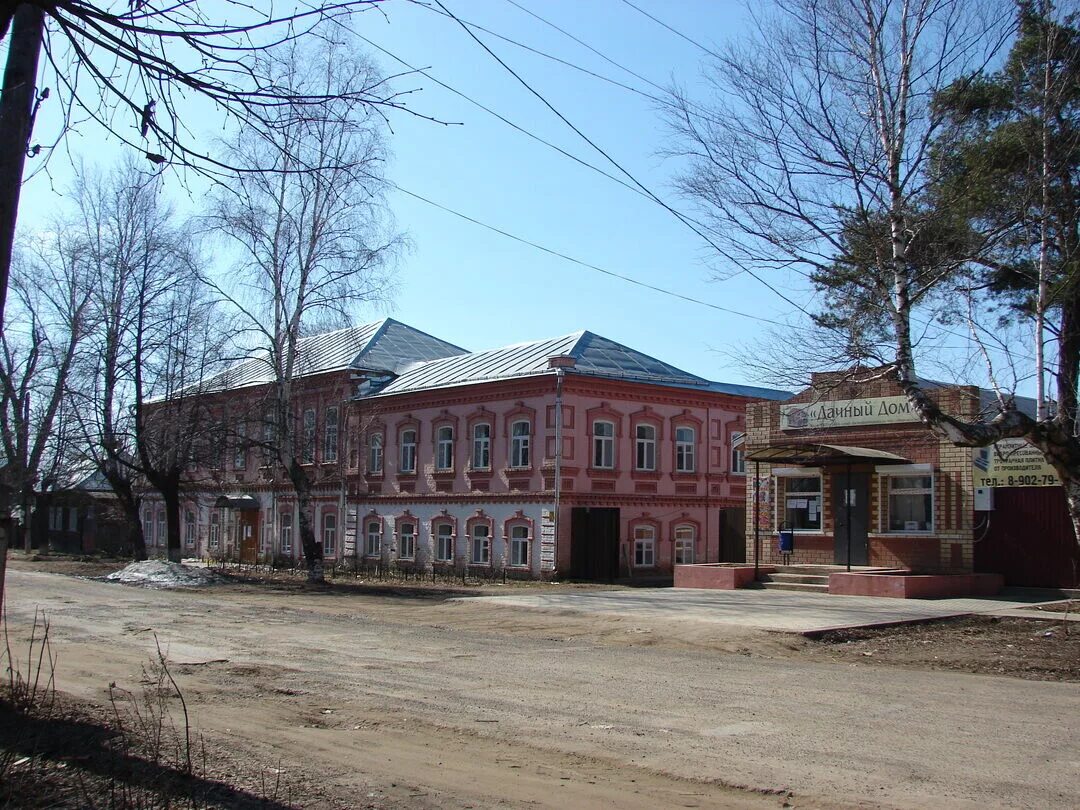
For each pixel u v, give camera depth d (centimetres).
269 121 730
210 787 682
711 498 3753
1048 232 1706
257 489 4775
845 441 2639
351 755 794
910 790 689
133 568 3180
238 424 3438
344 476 4091
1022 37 1709
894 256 1625
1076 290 1677
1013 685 1149
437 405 3803
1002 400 1619
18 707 903
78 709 927
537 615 2000
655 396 3597
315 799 663
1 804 625
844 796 677
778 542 2791
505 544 3444
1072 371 1764
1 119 764
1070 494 1622
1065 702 1028
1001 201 1647
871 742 836
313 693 1087
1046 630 1658
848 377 1744
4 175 758
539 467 3347
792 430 2773
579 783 713
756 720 933
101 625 1808
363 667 1288
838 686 1138
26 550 5334
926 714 960
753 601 2191
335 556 4222
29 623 1836
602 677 1205
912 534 2475
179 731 868
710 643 1547
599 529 3369
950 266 1650
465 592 2661
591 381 3381
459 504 3647
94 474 5012
